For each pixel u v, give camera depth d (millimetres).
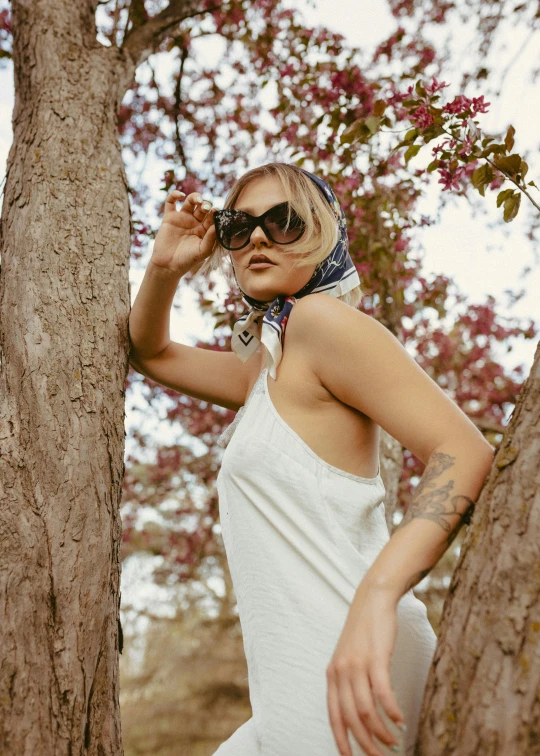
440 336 5270
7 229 1841
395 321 3352
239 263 1561
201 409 5734
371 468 1397
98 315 1713
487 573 926
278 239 1496
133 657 12977
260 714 1259
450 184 2178
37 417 1485
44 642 1271
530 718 810
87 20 2357
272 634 1244
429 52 4367
